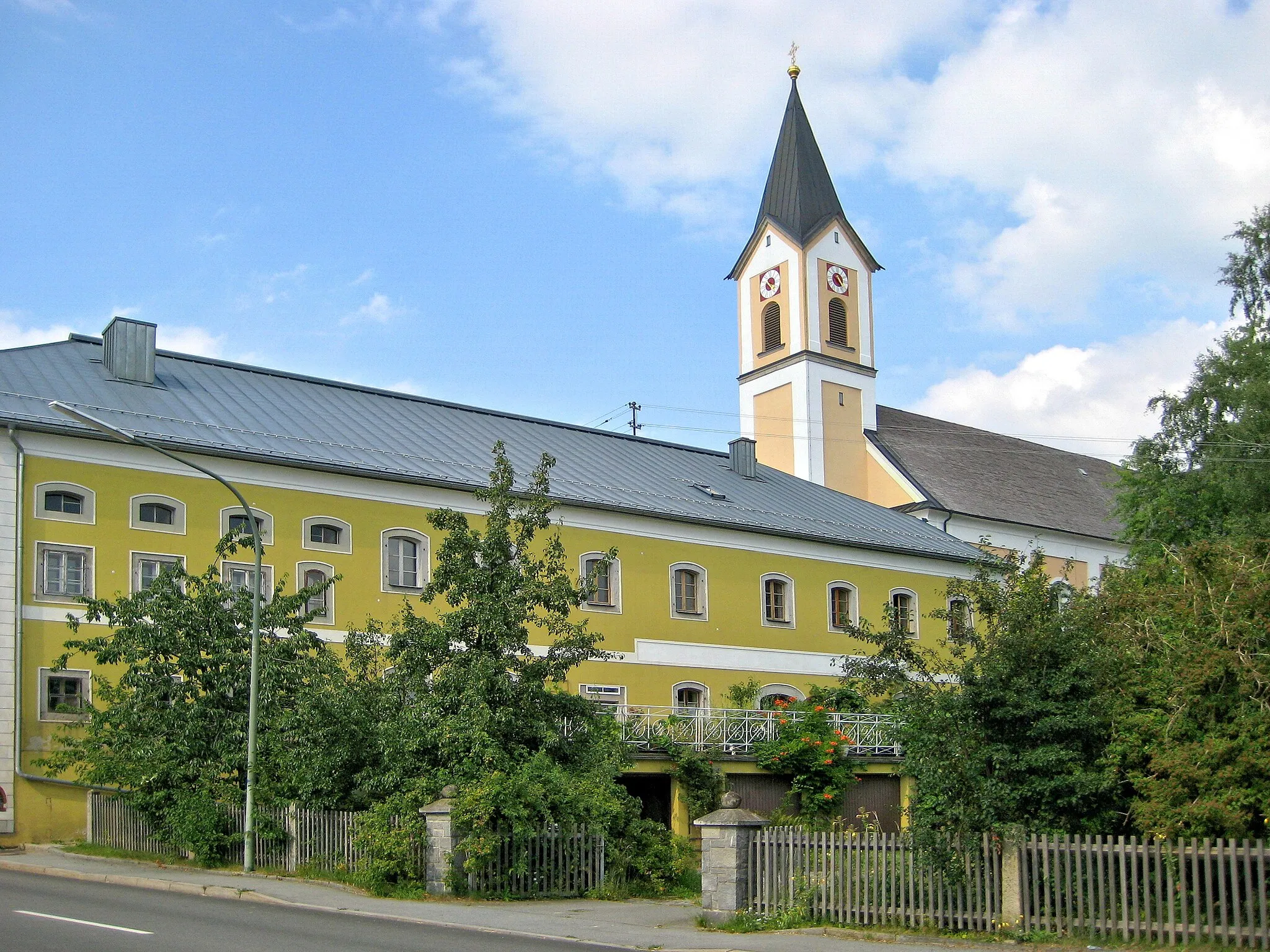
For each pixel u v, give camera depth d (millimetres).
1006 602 18094
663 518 38812
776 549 41906
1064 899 15516
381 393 41125
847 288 62344
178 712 23719
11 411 28766
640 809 23609
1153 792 16078
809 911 16984
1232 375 40750
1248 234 41969
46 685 27766
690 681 38594
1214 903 14992
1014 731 17281
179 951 13289
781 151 63531
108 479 29438
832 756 30609
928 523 51969
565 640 23672
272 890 19750
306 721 22438
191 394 34719
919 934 15914
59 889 19344
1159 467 41562
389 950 14008
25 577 27875
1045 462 67875
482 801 20062
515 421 44000
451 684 21812
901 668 18406
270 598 31203
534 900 20469
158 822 24203
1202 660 16688
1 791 26625
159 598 24531
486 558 22922
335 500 32750
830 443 59812
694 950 15125
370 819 20703
